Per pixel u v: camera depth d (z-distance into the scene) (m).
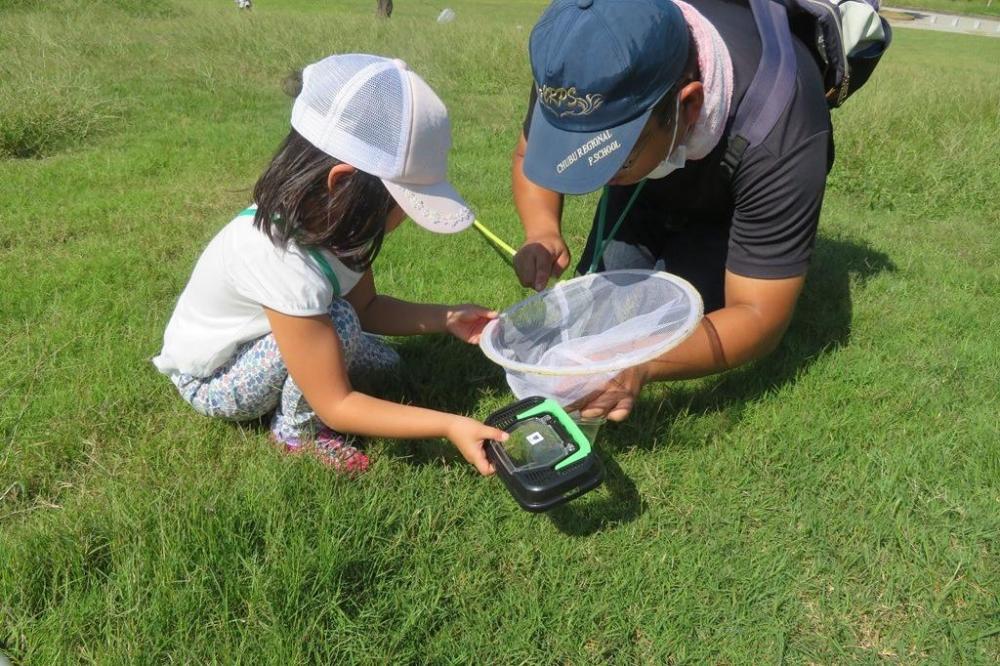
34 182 4.10
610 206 2.71
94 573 1.69
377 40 8.85
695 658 1.67
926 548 1.90
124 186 4.16
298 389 1.98
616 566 1.85
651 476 2.10
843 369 2.61
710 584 1.81
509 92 7.49
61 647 1.52
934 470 2.15
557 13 1.71
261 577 1.66
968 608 1.79
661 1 1.69
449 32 9.38
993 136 5.43
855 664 1.66
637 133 1.68
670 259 2.60
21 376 2.30
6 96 4.93
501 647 1.65
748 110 2.02
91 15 9.59
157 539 1.73
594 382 1.92
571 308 2.12
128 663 1.51
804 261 2.16
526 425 1.79
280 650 1.54
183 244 3.36
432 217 1.77
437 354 2.57
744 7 2.17
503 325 2.00
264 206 1.80
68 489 1.95
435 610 1.71
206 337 2.00
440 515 1.93
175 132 5.23
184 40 8.25
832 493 2.09
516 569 1.83
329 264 1.90
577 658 1.65
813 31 2.26
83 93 5.28
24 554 1.68
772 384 2.52
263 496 1.84
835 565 1.87
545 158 1.74
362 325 2.41
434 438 2.09
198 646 1.55
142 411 2.22
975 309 3.11
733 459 2.17
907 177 4.79
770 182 2.06
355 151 1.72
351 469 2.02
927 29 28.91
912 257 3.67
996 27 31.98
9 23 7.83
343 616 1.63
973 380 2.61
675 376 2.11
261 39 8.38
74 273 2.97
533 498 1.66
